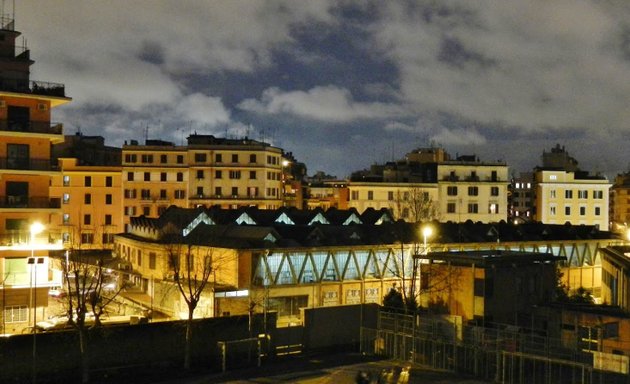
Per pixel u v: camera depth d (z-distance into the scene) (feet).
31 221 190.29
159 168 388.37
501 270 164.96
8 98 188.96
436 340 142.41
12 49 197.88
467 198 398.83
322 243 214.69
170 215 249.96
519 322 163.63
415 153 443.73
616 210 536.83
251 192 393.91
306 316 161.58
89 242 372.38
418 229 244.22
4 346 127.03
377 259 218.38
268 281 195.21
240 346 154.30
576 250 269.23
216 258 188.85
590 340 136.36
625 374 114.52
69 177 374.84
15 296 181.98
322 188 536.83
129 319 180.04
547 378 122.42
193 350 148.36
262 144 407.23
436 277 173.37
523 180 526.16
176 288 201.46
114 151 468.34
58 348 133.28
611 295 181.27
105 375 136.77
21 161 189.26
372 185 390.42
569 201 418.31
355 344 167.22
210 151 391.65
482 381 128.98
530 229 289.53
